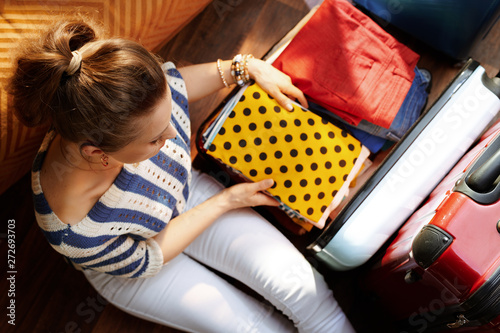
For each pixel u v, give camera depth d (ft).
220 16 4.89
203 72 3.55
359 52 3.64
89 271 3.49
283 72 3.70
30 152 3.80
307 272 3.48
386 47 3.68
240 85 3.59
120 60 1.85
